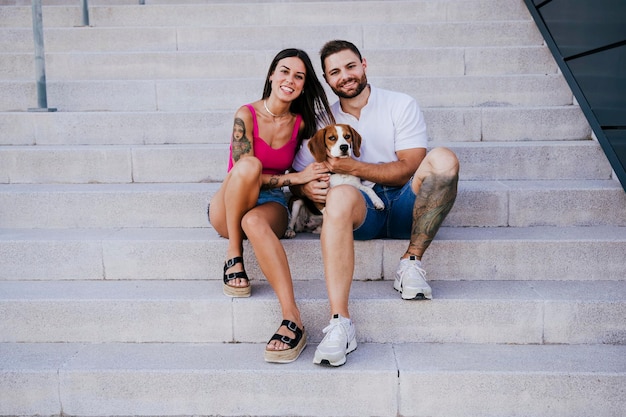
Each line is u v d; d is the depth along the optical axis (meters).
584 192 2.78
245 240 2.55
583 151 3.06
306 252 2.57
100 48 4.15
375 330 2.35
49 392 2.15
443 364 2.14
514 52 3.79
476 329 2.33
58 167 3.11
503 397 2.09
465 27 4.01
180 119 3.38
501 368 2.11
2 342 2.39
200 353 2.28
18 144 3.38
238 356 2.24
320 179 2.51
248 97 3.65
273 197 2.53
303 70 2.46
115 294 2.42
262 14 4.35
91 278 2.63
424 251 2.42
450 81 3.62
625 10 2.75
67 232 2.77
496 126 3.36
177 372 2.12
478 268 2.56
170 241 2.59
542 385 2.07
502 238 2.58
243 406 2.13
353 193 2.25
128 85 3.64
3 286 2.55
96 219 2.87
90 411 2.16
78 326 2.38
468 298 2.33
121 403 2.15
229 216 2.36
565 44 3.55
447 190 2.27
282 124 2.55
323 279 2.60
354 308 2.34
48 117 3.36
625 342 2.31
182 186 2.99
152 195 2.85
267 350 2.15
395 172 2.47
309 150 2.54
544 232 2.69
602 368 2.10
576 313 2.30
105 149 3.11
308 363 2.16
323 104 2.60
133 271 2.62
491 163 3.09
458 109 3.36
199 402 2.14
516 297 2.34
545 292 2.40
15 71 3.88
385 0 4.45
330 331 2.14
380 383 2.10
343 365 2.13
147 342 2.39
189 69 3.88
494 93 3.62
